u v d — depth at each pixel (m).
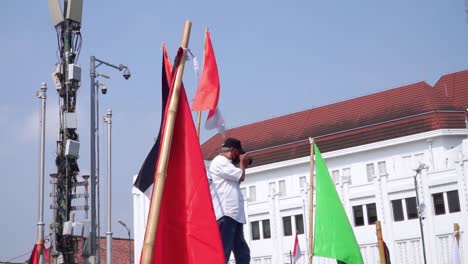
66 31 19.56
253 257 56.84
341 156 57.28
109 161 25.14
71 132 19.33
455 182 46.94
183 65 5.68
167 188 5.48
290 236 54.91
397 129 54.94
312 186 15.97
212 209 5.46
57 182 19.25
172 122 5.47
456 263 24.64
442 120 53.09
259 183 61.97
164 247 5.33
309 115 64.69
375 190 50.97
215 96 7.27
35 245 19.84
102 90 24.05
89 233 19.36
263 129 67.00
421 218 44.75
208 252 5.33
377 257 50.09
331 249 15.10
